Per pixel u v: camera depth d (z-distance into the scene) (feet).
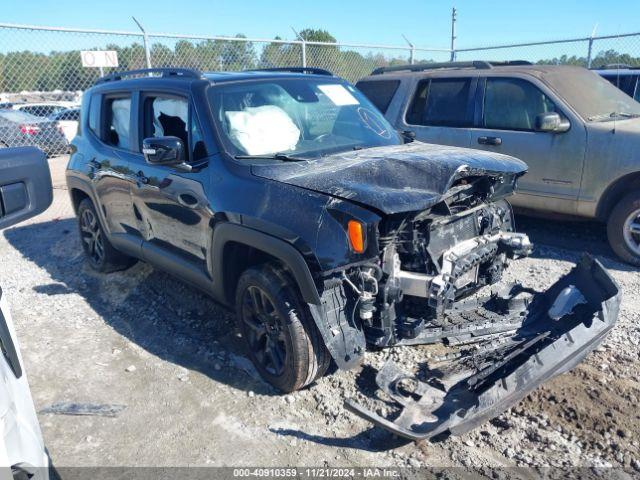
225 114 12.50
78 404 11.19
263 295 10.80
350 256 9.27
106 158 15.83
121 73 16.75
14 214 6.51
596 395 10.50
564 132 17.88
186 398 11.28
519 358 10.44
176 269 13.44
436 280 10.03
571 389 10.68
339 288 9.83
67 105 37.45
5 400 5.72
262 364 11.51
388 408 10.44
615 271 16.81
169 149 11.76
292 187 10.24
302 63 37.19
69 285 17.75
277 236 9.95
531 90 18.84
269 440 9.95
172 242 13.44
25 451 5.82
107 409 11.01
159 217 13.62
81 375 12.26
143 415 10.81
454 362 11.14
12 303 16.34
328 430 10.09
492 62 22.17
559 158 18.03
